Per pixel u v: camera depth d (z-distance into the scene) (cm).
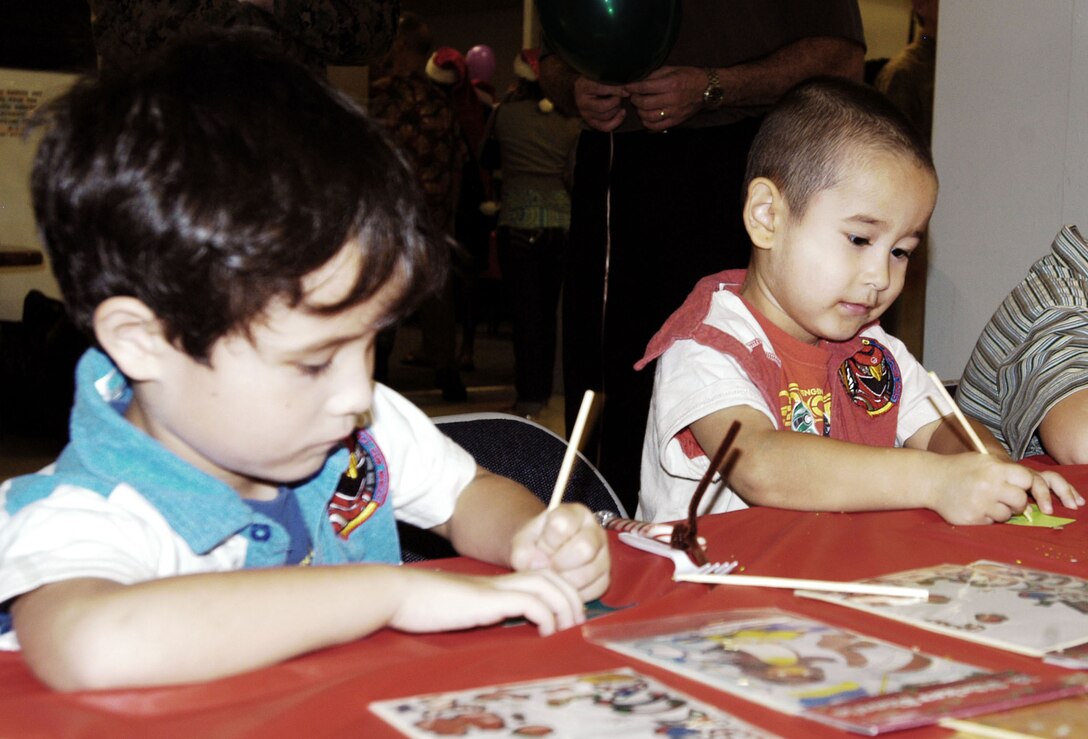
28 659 62
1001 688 58
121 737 51
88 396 77
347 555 93
